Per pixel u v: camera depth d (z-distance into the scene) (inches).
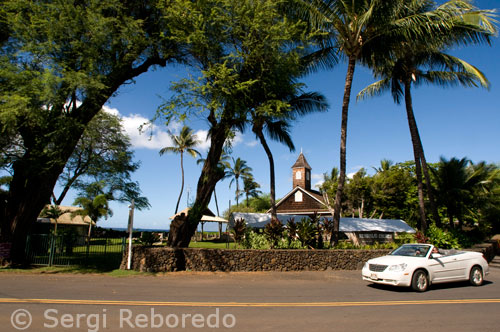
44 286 372.2
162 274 485.4
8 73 450.9
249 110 587.5
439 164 1032.2
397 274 361.1
